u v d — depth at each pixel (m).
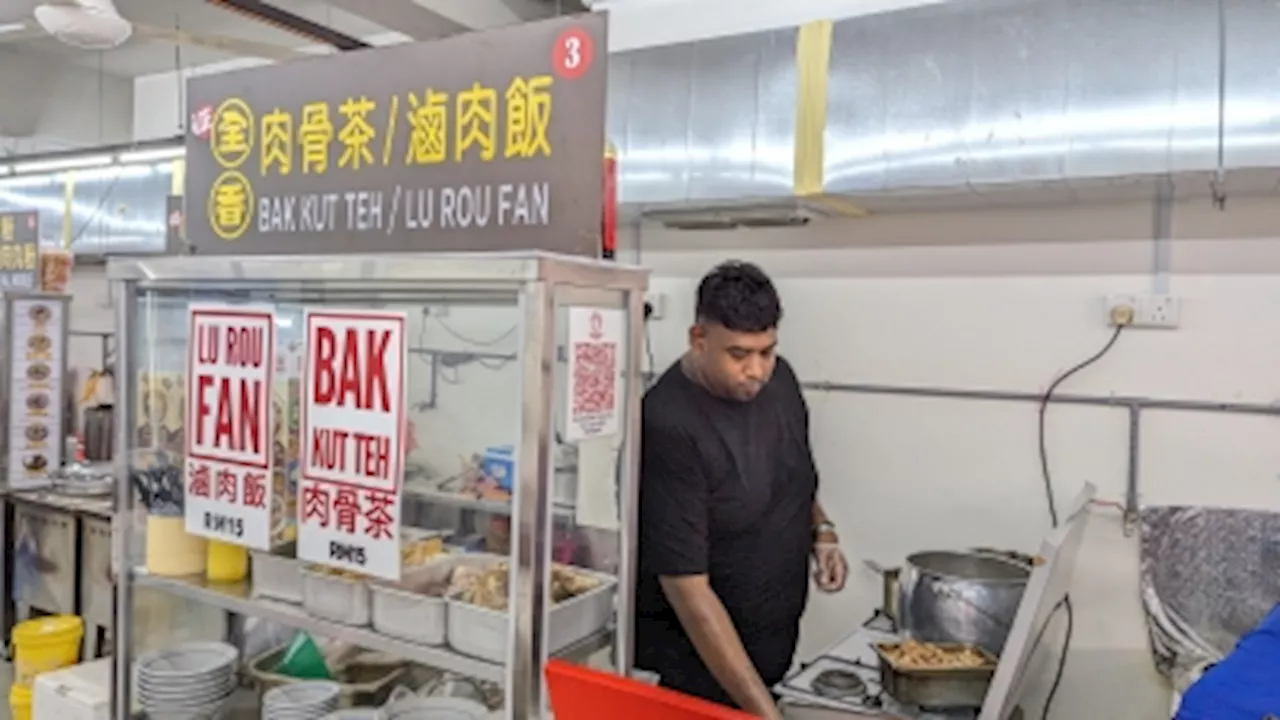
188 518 1.60
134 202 4.94
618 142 2.83
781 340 3.02
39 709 2.30
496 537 1.40
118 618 1.72
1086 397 2.56
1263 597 2.36
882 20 2.45
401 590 1.38
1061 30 2.22
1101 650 2.56
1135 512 2.50
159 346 1.70
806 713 2.07
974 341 2.71
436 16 3.65
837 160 2.48
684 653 2.10
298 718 1.54
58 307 3.88
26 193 5.53
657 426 2.04
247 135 1.64
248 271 1.50
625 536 1.43
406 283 1.34
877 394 2.87
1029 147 2.25
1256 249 2.35
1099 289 2.54
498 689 1.47
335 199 1.54
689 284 3.21
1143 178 2.16
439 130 1.42
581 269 1.27
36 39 5.12
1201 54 2.08
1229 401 2.39
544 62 1.32
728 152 2.65
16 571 3.74
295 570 1.50
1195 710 1.64
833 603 2.95
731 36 2.67
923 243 2.78
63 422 3.91
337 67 1.52
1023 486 2.66
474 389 1.41
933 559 2.44
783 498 2.31
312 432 1.42
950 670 1.95
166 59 5.51
